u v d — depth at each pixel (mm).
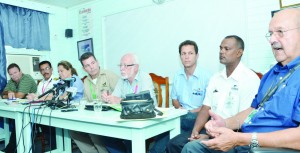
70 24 4422
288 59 1063
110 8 3859
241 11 2648
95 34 4094
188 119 1933
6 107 1932
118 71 3822
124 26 3697
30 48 3895
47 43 4113
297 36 1014
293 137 874
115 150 1867
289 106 955
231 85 1686
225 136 995
